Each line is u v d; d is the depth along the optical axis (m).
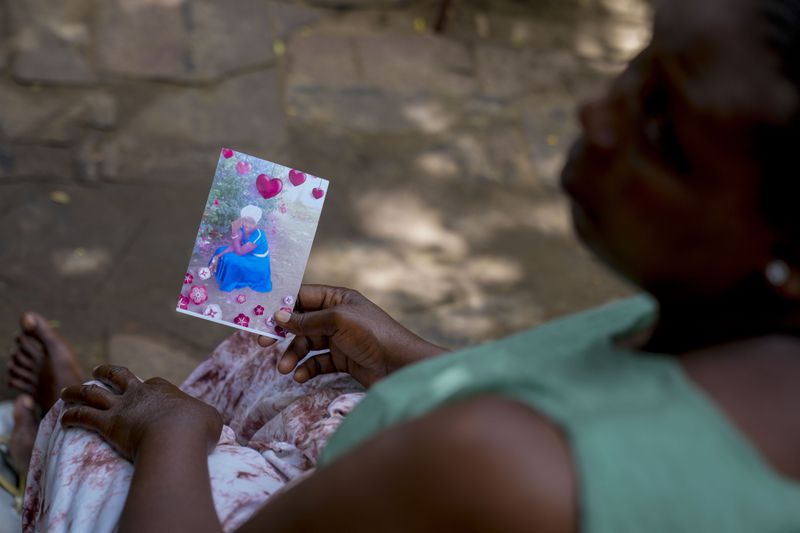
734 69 0.63
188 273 1.35
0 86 3.24
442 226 3.09
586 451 0.62
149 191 3.02
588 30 4.08
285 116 3.37
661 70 0.67
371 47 3.73
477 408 0.66
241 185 1.34
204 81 3.42
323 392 1.37
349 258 2.91
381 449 0.70
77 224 2.87
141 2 3.65
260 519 0.80
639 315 0.89
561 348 0.83
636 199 0.69
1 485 1.93
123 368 1.27
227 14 3.70
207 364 1.58
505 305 2.87
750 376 0.68
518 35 3.97
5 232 2.80
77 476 1.15
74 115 3.21
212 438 1.13
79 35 3.48
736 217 0.65
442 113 3.52
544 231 3.15
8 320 2.57
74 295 2.67
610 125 0.70
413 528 0.67
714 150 0.64
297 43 3.67
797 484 0.64
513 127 3.52
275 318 1.35
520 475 0.62
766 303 0.69
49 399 2.12
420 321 2.76
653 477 0.62
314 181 1.34
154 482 1.03
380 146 3.33
